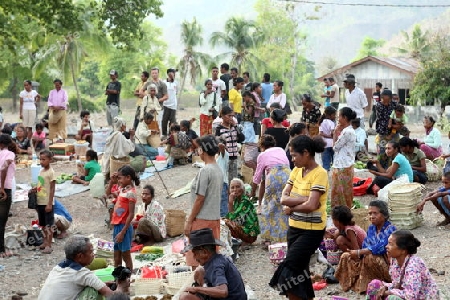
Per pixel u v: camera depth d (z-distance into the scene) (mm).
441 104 43375
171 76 20750
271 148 11344
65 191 16141
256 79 60688
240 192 11250
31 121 22406
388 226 8750
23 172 18672
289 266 7738
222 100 19891
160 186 16172
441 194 11703
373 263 8758
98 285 7762
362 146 17500
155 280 9148
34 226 12461
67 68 50625
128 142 14297
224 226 10461
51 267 11234
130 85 76125
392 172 13273
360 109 17688
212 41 60219
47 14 21094
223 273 6602
